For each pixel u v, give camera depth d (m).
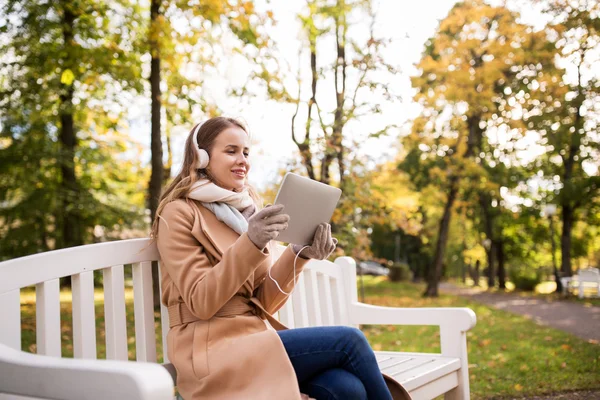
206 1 8.48
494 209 26.98
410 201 14.04
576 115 18.33
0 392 1.47
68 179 14.61
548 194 22.89
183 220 2.16
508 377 5.35
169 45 9.69
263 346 1.91
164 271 2.24
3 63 11.60
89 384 1.31
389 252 42.53
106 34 10.94
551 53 15.41
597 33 15.42
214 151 2.35
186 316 2.10
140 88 10.26
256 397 1.82
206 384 1.90
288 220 1.99
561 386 4.89
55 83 11.90
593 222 22.33
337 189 2.18
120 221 15.95
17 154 14.13
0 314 1.79
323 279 3.21
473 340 7.89
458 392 2.97
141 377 1.24
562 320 10.48
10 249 14.70
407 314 3.14
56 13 10.95
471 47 15.48
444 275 44.09
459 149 17.17
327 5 10.01
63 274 2.00
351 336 2.05
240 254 1.93
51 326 1.96
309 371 2.05
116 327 2.16
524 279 26.17
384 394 2.02
